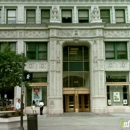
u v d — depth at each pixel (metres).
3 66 20.56
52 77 32.00
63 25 32.97
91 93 33.19
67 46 35.31
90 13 34.31
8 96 31.80
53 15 33.03
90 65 33.91
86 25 33.12
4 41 32.78
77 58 35.25
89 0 34.41
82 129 16.86
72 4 34.28
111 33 33.59
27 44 33.41
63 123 20.72
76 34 33.00
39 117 26.81
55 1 34.19
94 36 32.94
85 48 35.47
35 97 32.69
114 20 34.28
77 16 34.19
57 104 31.64
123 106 33.00
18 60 21.27
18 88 31.70
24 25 32.88
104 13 34.59
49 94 31.92
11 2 33.78
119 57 33.81
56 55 32.47
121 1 34.59
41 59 33.25
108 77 33.56
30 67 32.69
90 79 33.91
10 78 20.00
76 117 26.62
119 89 33.56
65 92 34.34
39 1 34.09
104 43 33.72
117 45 34.00
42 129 16.88
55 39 32.56
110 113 31.81
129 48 33.59
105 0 34.50
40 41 33.09
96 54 32.78
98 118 25.25
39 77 33.00
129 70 33.31
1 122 17.12
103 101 31.98
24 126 18.42
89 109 34.34
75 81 34.84
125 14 34.59
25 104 32.06
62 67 33.75
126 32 33.69
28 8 34.00
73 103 34.28
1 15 33.53
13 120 17.52
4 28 32.75
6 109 22.00
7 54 21.14
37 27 33.03
